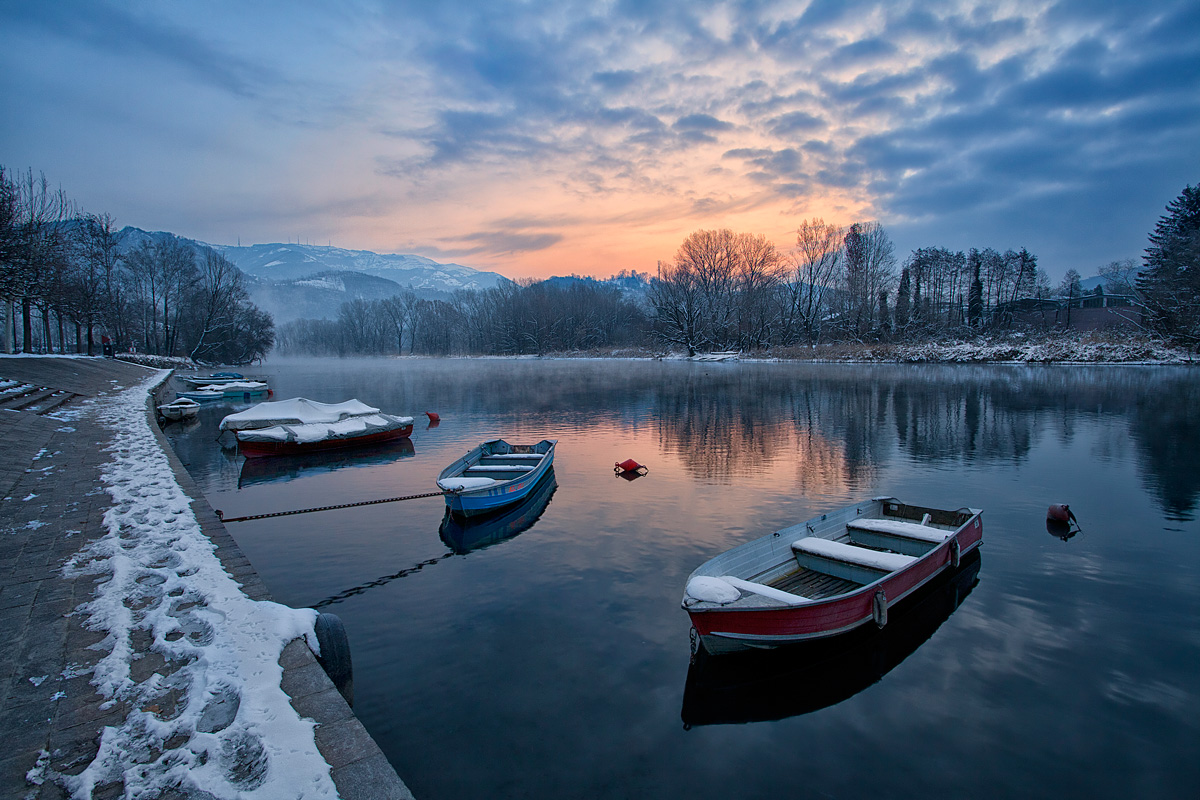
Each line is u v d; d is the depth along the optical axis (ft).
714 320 268.21
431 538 38.14
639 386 142.61
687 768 17.62
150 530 25.07
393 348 500.74
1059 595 28.73
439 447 71.67
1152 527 38.45
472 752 18.21
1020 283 288.92
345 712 12.87
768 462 58.85
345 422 73.00
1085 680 21.89
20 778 10.60
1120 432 70.79
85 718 12.35
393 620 26.89
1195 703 20.47
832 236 242.58
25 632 15.94
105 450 44.65
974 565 32.45
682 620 26.66
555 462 60.13
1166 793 16.57
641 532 38.63
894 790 16.80
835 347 221.05
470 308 477.77
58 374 92.38
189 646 15.16
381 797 10.36
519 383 161.68
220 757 11.09
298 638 16.10
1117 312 222.28
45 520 26.25
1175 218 209.97
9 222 110.11
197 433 85.71
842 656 23.65
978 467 55.52
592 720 19.79
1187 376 129.18
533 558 34.37
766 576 26.76
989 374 148.05
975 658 23.40
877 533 31.09
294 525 41.27
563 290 397.80
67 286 142.92
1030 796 16.52
